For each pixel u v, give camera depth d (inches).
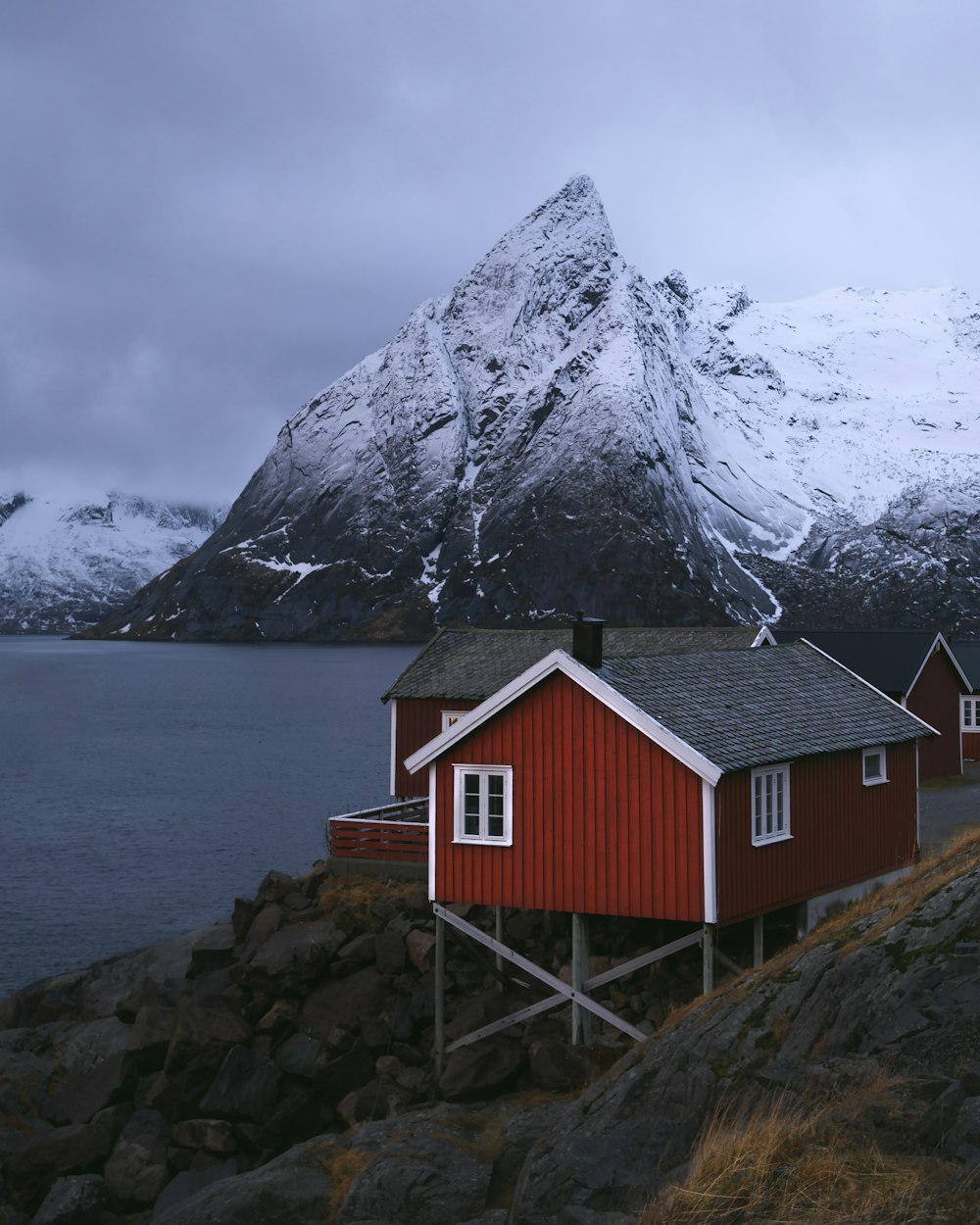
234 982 1134.4
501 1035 959.0
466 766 962.1
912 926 623.5
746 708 1000.2
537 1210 504.1
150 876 2106.3
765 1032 609.0
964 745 2185.0
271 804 2898.6
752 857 912.3
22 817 2736.2
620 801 901.8
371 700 6314.0
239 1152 908.0
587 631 938.7
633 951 1034.1
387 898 1201.4
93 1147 912.3
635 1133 543.5
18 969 1572.3
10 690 7337.6
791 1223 388.8
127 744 4303.6
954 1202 375.9
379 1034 993.5
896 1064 494.0
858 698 1144.2
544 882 929.5
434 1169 658.8
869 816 1077.1
